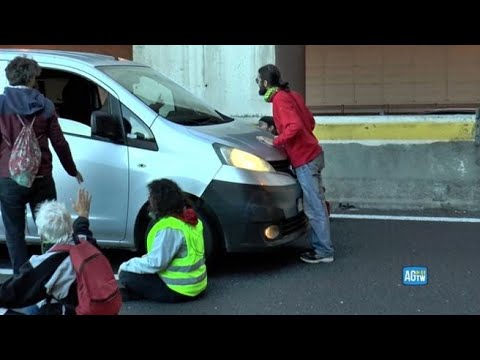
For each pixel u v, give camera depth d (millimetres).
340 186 7781
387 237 6324
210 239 5062
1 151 4414
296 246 6082
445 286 4914
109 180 5129
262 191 4988
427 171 7504
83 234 3582
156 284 4625
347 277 5152
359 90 15664
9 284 3318
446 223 6816
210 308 4539
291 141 5348
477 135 7324
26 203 4531
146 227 5148
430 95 15336
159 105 5387
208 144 5031
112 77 5316
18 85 4445
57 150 4586
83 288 3328
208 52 8672
